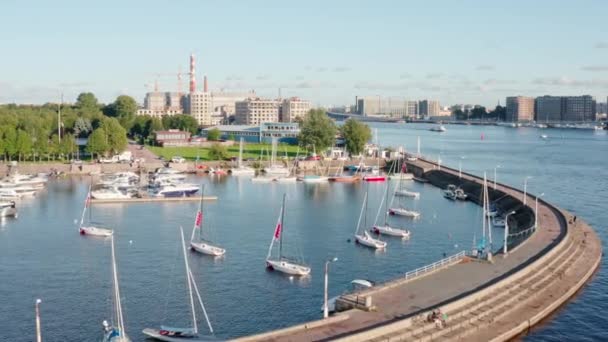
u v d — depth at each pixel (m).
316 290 128.25
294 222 195.50
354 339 88.12
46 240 169.38
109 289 128.12
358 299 102.25
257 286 130.75
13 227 186.00
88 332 106.38
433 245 168.12
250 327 108.94
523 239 154.12
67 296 123.75
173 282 133.12
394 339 90.50
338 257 154.25
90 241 168.25
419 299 105.62
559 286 123.25
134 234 177.25
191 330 104.25
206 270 141.88
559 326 107.06
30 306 118.31
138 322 110.75
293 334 89.88
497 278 117.38
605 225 194.62
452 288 111.62
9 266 144.00
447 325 97.31
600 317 111.56
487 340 96.44
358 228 187.12
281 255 154.12
